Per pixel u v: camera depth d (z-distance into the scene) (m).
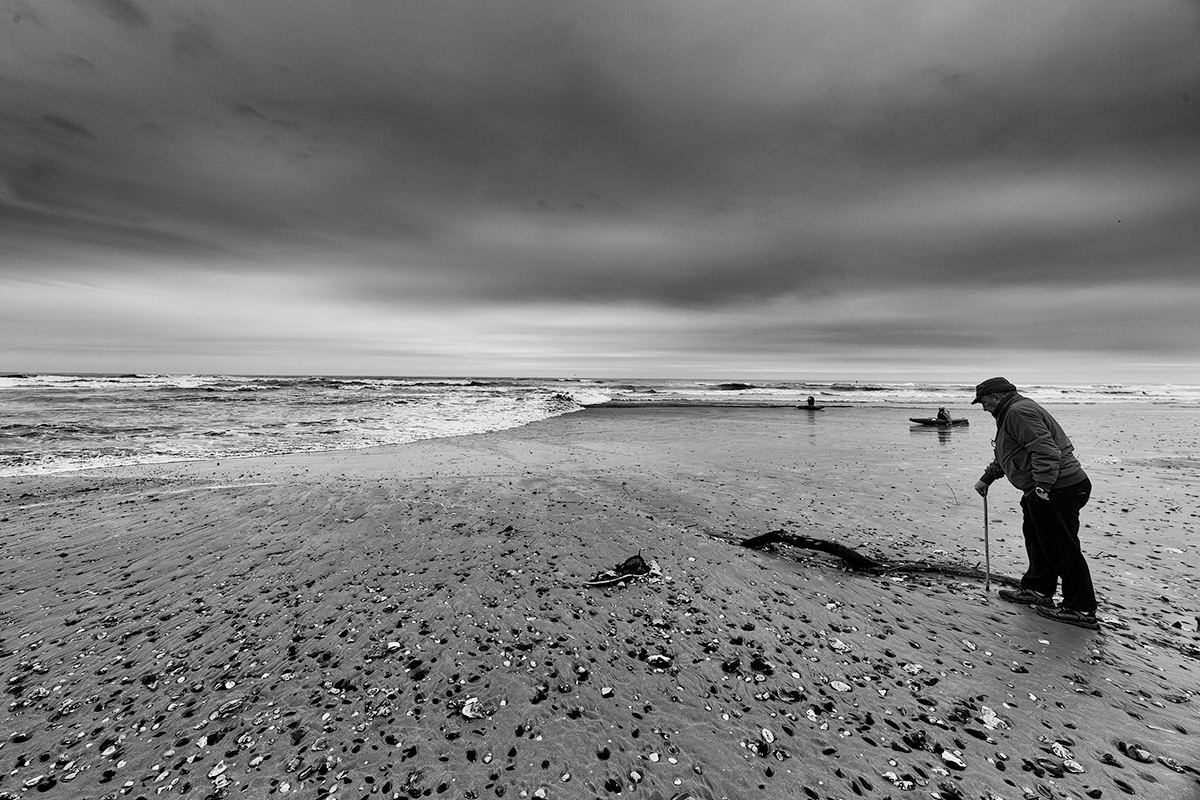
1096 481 11.20
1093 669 4.04
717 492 10.42
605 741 3.25
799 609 5.05
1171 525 7.93
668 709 3.56
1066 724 3.39
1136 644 4.41
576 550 6.57
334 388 57.50
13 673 4.05
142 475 11.56
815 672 4.00
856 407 42.25
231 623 4.80
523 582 5.61
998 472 5.44
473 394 49.41
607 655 4.21
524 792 2.88
